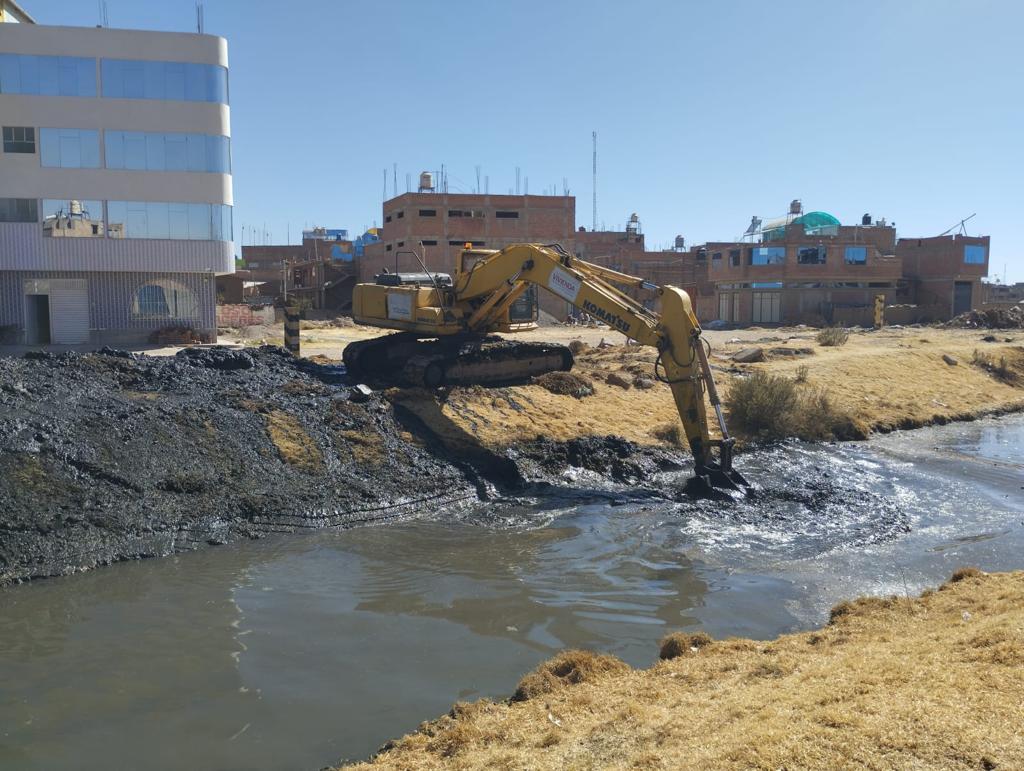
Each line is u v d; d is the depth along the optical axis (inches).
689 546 503.8
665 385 930.1
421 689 317.4
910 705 214.4
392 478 612.4
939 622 319.0
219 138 1275.8
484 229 2343.8
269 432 631.8
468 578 445.4
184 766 264.7
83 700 308.3
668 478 674.2
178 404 639.8
